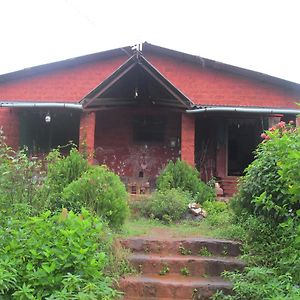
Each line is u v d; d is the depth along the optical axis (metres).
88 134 14.41
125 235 7.70
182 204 10.03
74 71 17.05
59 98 16.88
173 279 6.30
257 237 7.02
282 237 6.27
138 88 14.82
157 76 13.90
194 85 16.92
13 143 16.11
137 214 10.27
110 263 6.11
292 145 5.17
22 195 6.61
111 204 7.78
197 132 16.52
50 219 5.11
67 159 9.20
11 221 5.25
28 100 16.86
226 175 15.71
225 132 15.99
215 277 6.53
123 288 5.99
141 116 16.58
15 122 16.27
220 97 16.81
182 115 14.93
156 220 9.74
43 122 16.42
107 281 4.98
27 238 4.85
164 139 16.53
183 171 12.05
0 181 6.34
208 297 5.94
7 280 4.16
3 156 6.96
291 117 15.45
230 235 7.68
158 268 6.65
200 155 16.36
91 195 7.76
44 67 16.80
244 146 16.94
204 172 16.20
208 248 7.24
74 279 4.29
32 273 4.39
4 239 4.80
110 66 17.03
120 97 15.25
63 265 4.52
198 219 9.91
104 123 16.66
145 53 17.16
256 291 4.96
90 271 4.62
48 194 7.22
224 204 10.72
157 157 16.47
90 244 4.77
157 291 6.02
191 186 11.78
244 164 16.84
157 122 16.56
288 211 6.39
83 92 16.89
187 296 5.98
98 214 7.56
